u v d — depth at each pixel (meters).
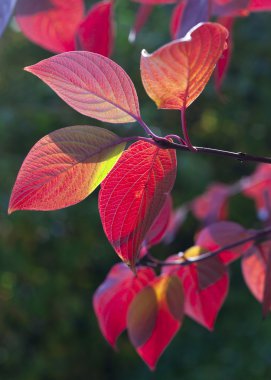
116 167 0.82
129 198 0.83
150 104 5.43
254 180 2.08
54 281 5.51
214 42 0.68
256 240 1.21
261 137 6.05
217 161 6.06
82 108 0.81
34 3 1.12
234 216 5.35
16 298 5.50
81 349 5.78
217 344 5.50
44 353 5.73
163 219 1.13
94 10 1.07
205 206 2.22
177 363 5.55
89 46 1.07
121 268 1.17
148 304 1.13
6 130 5.21
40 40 1.16
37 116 5.32
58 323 5.65
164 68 0.71
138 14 1.26
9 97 5.57
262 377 5.19
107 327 1.18
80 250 5.54
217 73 1.01
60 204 0.81
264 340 5.33
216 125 6.11
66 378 5.78
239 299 5.52
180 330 5.63
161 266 1.12
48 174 0.79
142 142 0.81
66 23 1.14
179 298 1.13
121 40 5.35
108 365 5.90
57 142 0.78
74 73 0.78
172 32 1.22
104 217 0.84
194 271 1.16
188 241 5.61
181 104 0.77
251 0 1.01
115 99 0.80
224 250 1.13
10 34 5.63
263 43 5.82
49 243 5.54
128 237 0.84
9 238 5.46
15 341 5.68
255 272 1.25
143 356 1.16
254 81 5.92
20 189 0.79
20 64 5.71
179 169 5.31
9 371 5.67
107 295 1.17
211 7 0.92
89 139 0.79
